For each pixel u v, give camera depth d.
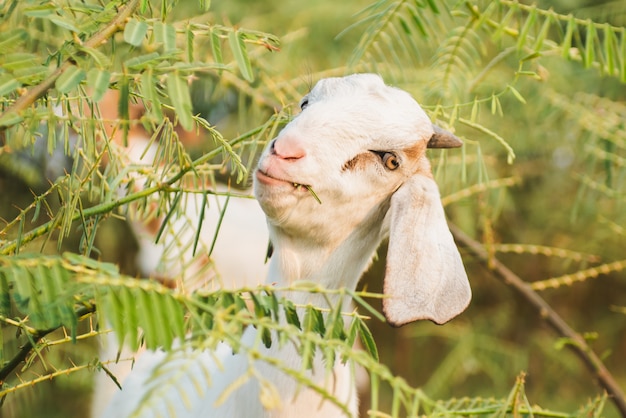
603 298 9.71
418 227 4.35
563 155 8.59
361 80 4.59
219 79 6.96
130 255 7.19
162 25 3.56
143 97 3.89
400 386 3.05
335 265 4.48
